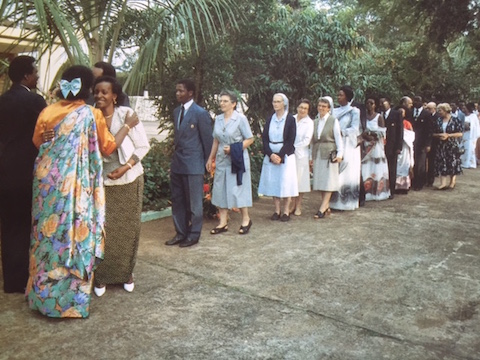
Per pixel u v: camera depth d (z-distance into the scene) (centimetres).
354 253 534
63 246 348
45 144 356
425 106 1034
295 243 568
